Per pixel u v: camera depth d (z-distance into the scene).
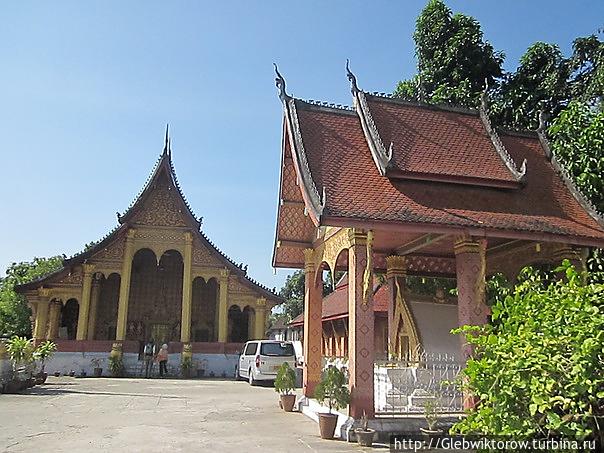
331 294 32.81
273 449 9.16
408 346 13.43
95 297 33.56
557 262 12.30
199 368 31.19
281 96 13.12
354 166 11.74
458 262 11.37
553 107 19.02
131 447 9.10
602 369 3.56
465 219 10.73
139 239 32.84
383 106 13.29
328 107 13.03
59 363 30.02
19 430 10.69
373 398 10.32
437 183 11.81
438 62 21.50
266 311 34.00
